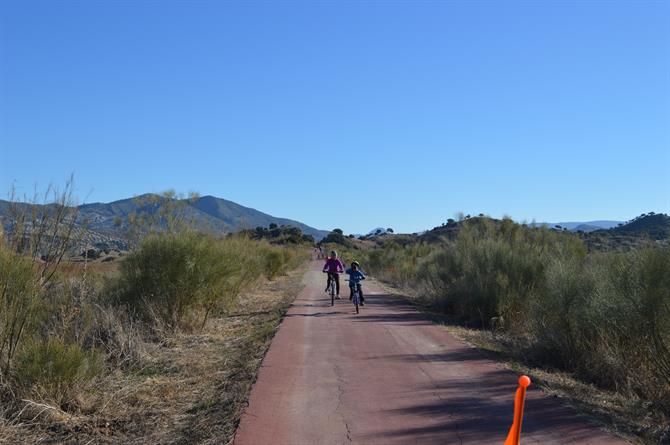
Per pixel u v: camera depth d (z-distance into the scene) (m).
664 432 7.12
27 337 8.38
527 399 8.42
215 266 15.02
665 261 9.15
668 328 9.05
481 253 19.25
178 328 14.14
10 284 8.38
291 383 9.21
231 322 16.64
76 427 7.22
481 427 7.15
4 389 7.66
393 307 20.83
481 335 14.64
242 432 6.92
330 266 22.61
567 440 6.71
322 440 6.69
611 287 9.98
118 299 13.96
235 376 9.80
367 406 8.01
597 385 9.91
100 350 9.89
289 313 18.06
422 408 7.93
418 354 11.66
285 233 95.69
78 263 11.77
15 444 6.66
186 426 7.38
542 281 15.14
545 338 11.97
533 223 23.61
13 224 9.25
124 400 8.38
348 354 11.56
